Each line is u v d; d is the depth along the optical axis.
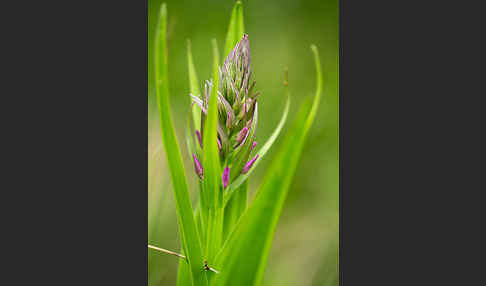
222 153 0.55
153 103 0.60
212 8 0.64
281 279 0.62
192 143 0.56
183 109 0.62
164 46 0.54
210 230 0.56
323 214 0.63
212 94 0.54
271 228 0.56
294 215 0.63
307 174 0.63
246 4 0.64
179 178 0.55
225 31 0.64
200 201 0.56
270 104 0.63
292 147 0.56
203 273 0.56
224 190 0.56
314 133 0.64
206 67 0.63
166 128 0.54
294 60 0.64
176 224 0.60
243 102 0.55
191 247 0.55
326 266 0.62
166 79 0.54
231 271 0.56
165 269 0.60
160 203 0.60
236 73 0.55
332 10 0.64
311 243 0.62
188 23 0.63
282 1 0.64
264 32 0.64
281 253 0.62
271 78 0.63
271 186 0.56
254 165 0.56
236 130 0.55
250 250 0.56
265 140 0.62
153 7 0.63
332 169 0.63
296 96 0.63
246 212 0.56
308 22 0.64
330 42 0.64
